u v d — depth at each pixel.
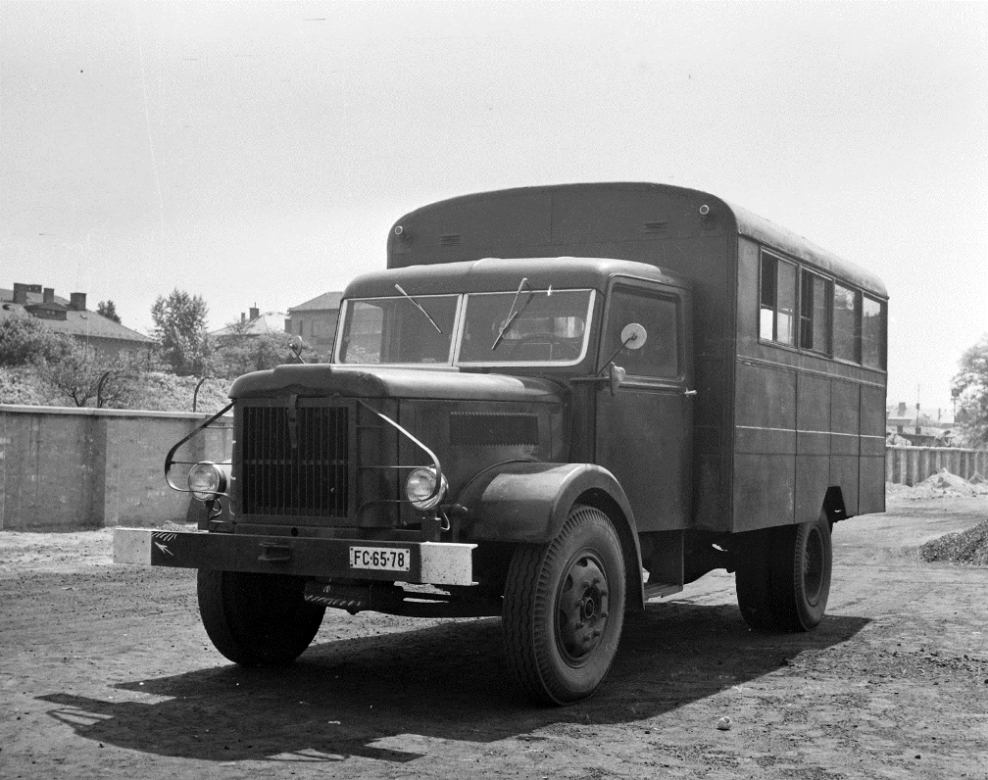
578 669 6.41
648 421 7.52
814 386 9.63
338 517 6.16
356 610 6.42
